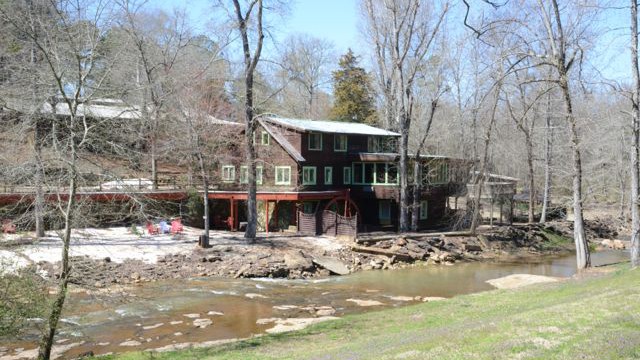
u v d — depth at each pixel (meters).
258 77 54.75
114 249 32.09
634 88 26.69
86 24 17.09
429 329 15.62
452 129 61.34
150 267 29.78
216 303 24.59
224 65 54.09
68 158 16.48
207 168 44.28
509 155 60.34
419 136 53.28
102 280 26.67
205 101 42.75
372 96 76.62
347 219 39.50
